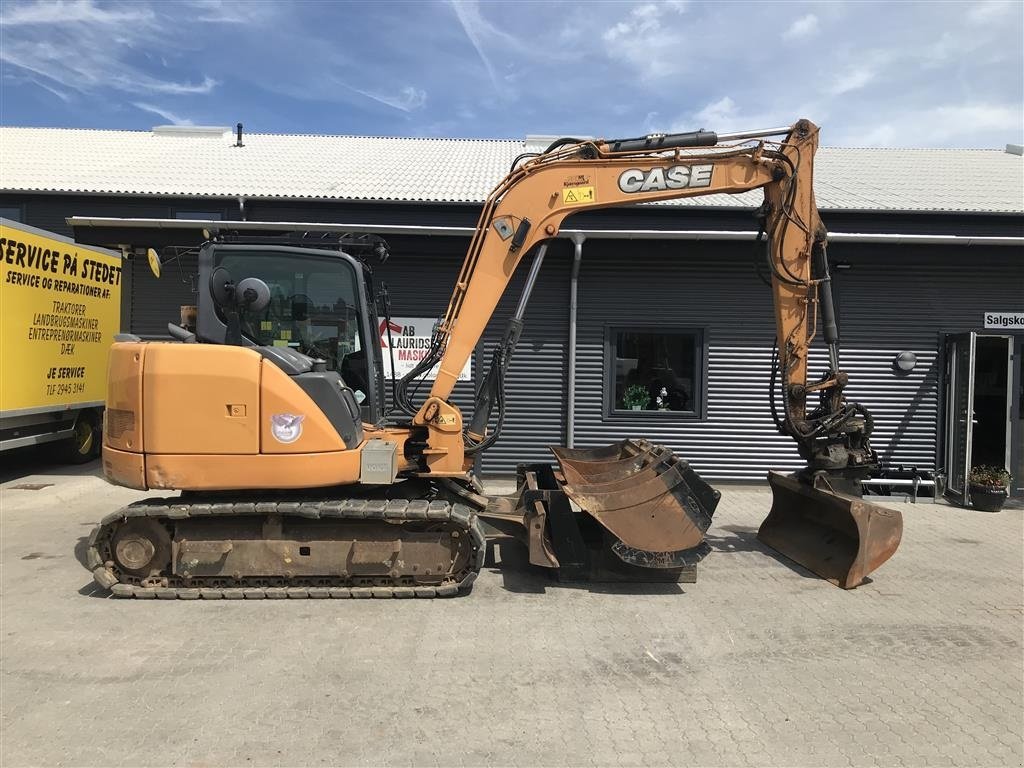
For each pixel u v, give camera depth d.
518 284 9.22
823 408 5.90
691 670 3.78
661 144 5.53
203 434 4.58
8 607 4.54
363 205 9.63
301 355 4.88
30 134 14.20
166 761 2.84
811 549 5.75
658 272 9.19
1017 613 4.70
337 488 5.07
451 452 5.34
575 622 4.43
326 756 2.89
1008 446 8.59
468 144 14.86
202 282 4.95
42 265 8.52
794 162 5.64
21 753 2.88
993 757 2.98
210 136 14.68
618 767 2.85
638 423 9.27
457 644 4.05
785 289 5.79
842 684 3.64
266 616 4.43
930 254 8.73
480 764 2.85
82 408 9.49
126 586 4.69
